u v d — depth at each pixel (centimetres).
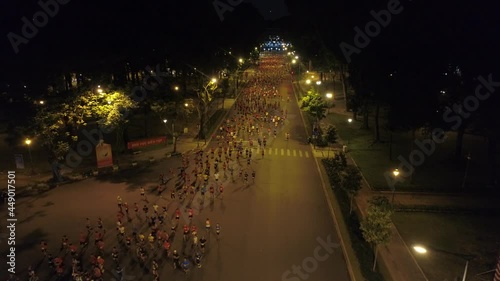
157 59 5578
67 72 4700
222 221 3569
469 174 4591
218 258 3023
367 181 4428
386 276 2794
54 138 4475
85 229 3428
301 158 5291
